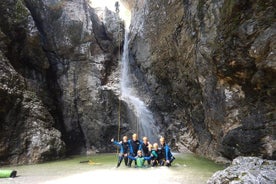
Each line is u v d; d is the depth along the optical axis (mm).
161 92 16297
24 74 15375
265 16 8500
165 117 16359
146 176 9156
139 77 17719
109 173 9828
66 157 14570
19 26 14914
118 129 16875
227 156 11219
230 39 9406
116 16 19344
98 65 17578
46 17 17406
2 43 13828
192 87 13789
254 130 9750
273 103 9227
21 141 12695
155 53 15820
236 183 6812
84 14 17906
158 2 15375
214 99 11656
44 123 13781
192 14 12602
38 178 9242
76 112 17062
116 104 17062
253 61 9008
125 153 11070
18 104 12977
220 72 10305
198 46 12094
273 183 6535
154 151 10953
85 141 17000
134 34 17625
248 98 10062
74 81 17188
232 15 9367
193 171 9867
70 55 17328
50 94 16578
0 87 12117
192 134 14898
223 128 11180
